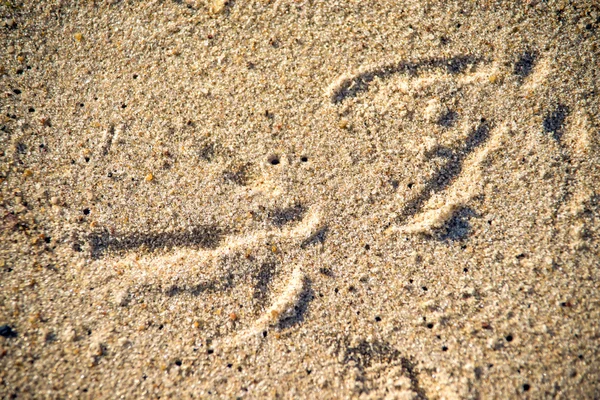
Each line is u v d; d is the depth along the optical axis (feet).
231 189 0.61
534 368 0.59
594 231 0.60
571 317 0.59
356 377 0.59
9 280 0.60
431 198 0.61
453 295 0.60
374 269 0.61
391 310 0.60
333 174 0.61
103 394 0.59
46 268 0.61
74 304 0.60
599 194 0.60
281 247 0.61
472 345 0.59
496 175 0.61
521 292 0.60
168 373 0.59
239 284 0.61
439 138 0.61
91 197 0.61
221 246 0.61
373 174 0.61
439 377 0.59
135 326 0.60
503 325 0.59
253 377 0.59
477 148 0.61
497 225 0.61
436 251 0.61
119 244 0.61
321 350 0.60
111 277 0.61
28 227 0.61
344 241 0.61
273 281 0.61
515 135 0.61
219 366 0.60
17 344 0.59
